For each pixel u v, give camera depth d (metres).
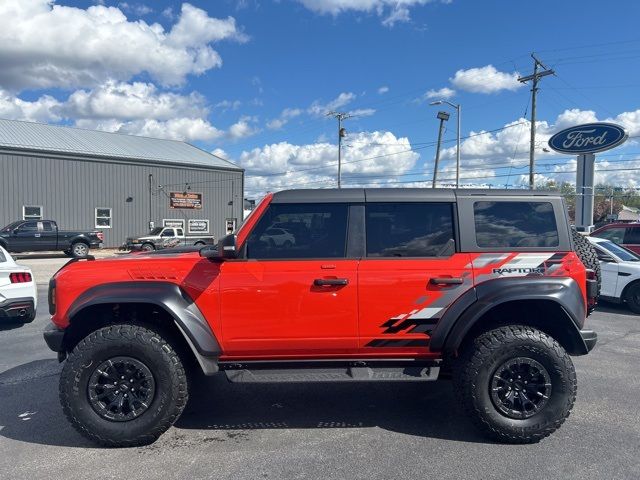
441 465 3.54
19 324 8.67
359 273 3.99
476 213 4.17
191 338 3.90
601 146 25.78
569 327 4.03
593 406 4.69
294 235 4.12
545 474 3.39
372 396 5.05
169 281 3.99
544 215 4.20
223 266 4.01
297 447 3.86
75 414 3.80
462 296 3.97
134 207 35.09
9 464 3.61
